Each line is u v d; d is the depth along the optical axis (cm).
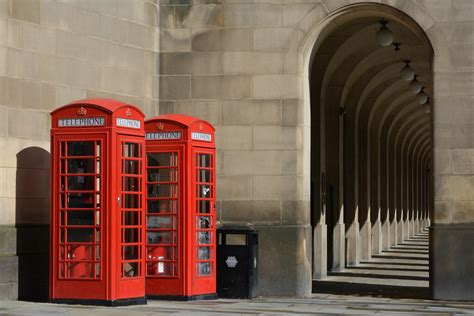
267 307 1639
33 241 1698
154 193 1716
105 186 1543
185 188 1702
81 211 1557
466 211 1841
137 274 1590
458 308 1683
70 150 1567
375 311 1598
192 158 1706
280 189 1914
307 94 1950
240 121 1936
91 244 1549
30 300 1664
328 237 2659
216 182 1934
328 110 2636
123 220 1565
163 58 1978
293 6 1927
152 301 1689
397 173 4750
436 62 1866
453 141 1852
